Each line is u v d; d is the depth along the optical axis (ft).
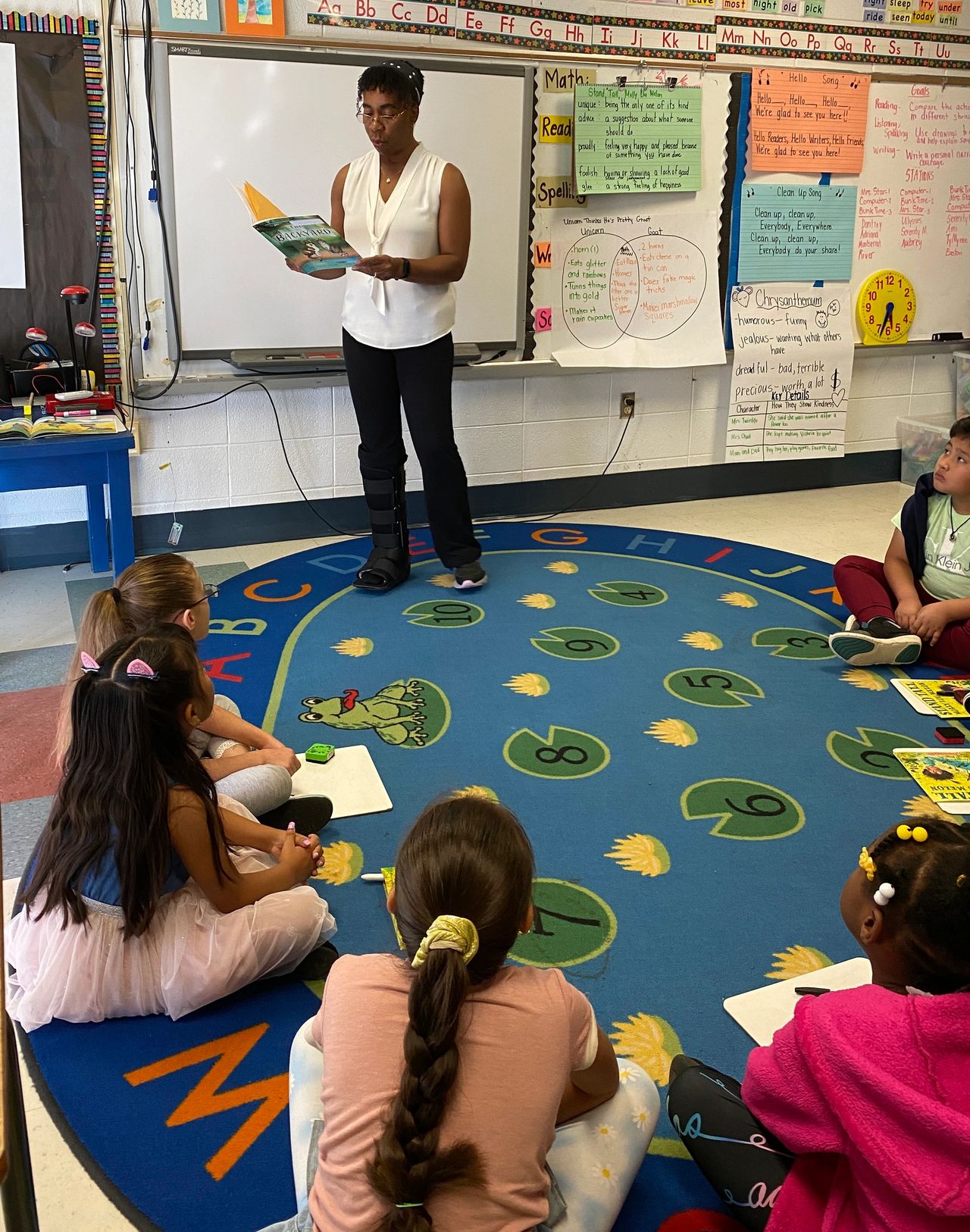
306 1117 4.50
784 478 16.60
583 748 8.57
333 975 3.81
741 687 9.75
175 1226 4.52
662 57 14.05
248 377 13.14
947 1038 3.55
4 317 12.05
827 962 6.14
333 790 7.79
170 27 11.85
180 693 5.39
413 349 11.18
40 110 11.62
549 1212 3.90
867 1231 3.67
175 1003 5.59
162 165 12.16
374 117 10.48
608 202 14.26
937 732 8.93
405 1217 3.28
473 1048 3.52
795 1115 3.92
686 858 7.12
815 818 7.64
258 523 13.83
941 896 3.71
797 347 15.75
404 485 12.12
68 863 5.32
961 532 10.29
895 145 15.57
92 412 11.16
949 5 15.31
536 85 13.53
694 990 5.90
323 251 10.07
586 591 12.12
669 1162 4.86
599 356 14.73
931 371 17.02
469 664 10.09
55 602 11.82
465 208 10.98
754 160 14.76
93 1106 5.12
